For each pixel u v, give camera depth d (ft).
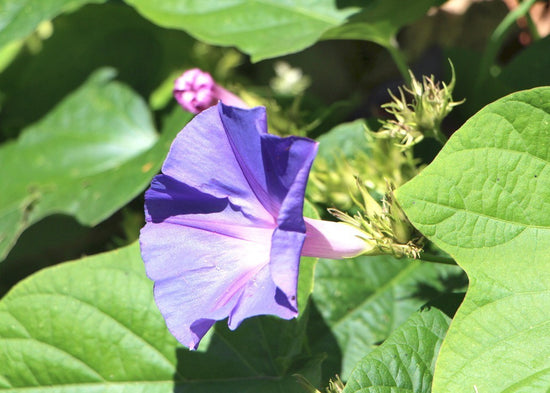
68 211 3.67
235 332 3.40
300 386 3.35
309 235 3.26
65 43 3.90
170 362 3.40
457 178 3.21
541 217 3.21
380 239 3.27
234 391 3.37
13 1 3.71
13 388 3.43
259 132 3.14
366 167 3.48
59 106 3.88
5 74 3.94
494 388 3.16
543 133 3.21
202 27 3.68
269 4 3.67
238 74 3.93
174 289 3.24
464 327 3.19
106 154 3.82
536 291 3.19
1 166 3.86
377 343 3.46
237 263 3.24
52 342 3.42
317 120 3.63
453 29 3.85
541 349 3.17
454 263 3.30
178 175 3.23
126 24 3.89
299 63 3.92
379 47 3.88
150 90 3.86
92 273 3.43
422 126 3.38
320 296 3.49
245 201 3.24
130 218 3.74
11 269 3.82
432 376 3.24
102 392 3.41
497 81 3.57
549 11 3.78
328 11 3.65
